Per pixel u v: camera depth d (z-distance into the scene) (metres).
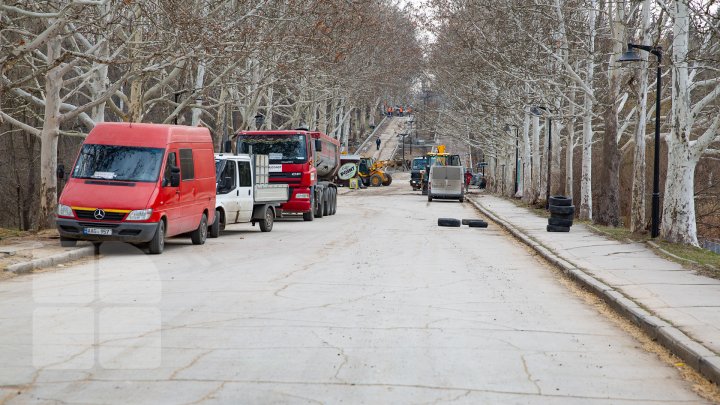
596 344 9.25
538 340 9.37
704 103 21.22
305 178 34.72
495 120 60.56
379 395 6.77
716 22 19.70
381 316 10.75
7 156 53.59
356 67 64.69
